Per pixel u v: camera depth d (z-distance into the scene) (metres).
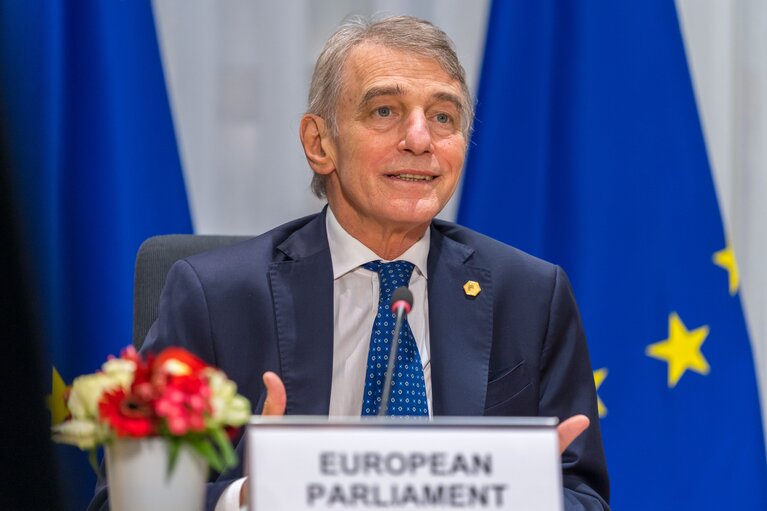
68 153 8.16
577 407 6.23
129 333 8.16
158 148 8.31
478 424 3.91
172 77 8.89
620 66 8.84
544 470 3.89
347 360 6.07
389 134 5.95
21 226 8.00
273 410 4.69
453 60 6.11
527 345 6.23
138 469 3.85
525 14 8.81
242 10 9.02
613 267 8.79
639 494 8.80
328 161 6.29
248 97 9.04
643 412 8.81
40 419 8.04
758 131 9.62
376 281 6.26
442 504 3.85
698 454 8.87
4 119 7.98
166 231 8.30
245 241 6.50
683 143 8.90
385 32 6.09
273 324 6.04
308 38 9.17
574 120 8.80
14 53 8.00
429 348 6.14
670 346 8.83
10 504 7.99
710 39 9.53
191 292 6.09
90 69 8.20
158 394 3.81
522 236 8.73
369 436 3.87
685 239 8.88
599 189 8.77
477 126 8.77
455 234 6.61
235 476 5.71
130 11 8.30
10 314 8.03
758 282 9.62
